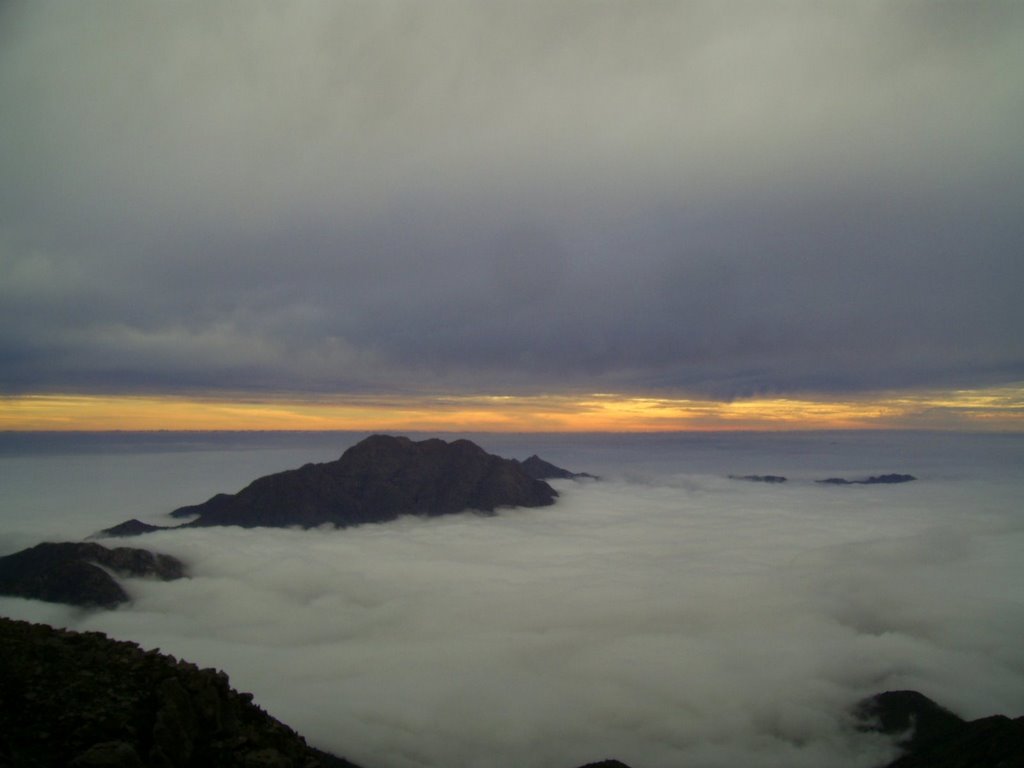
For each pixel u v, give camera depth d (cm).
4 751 1620
